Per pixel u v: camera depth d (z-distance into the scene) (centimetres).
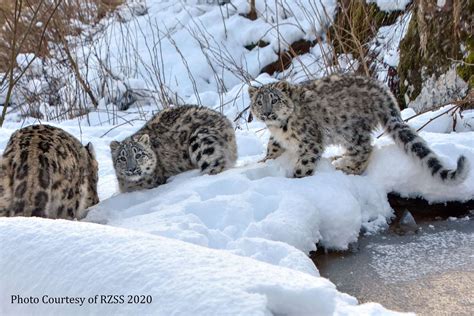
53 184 836
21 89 1800
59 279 492
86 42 1950
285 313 464
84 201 929
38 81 1808
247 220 817
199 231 765
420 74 1333
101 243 512
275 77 1752
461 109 1222
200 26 1978
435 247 832
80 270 491
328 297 462
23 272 509
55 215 843
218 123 1056
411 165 954
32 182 815
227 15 1991
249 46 1888
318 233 842
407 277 752
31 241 525
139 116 1584
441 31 1281
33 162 830
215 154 1030
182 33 1981
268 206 857
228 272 472
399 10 1655
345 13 1527
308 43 1794
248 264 491
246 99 1544
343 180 929
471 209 945
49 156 847
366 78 1019
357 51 1527
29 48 1806
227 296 442
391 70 1428
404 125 977
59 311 478
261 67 1806
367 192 934
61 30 1725
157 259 488
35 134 890
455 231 879
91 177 966
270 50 1811
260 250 717
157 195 952
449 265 776
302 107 990
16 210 808
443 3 1273
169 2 2188
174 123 1074
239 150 1175
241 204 837
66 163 870
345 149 1005
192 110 1080
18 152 846
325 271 785
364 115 989
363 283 745
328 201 866
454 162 970
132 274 475
